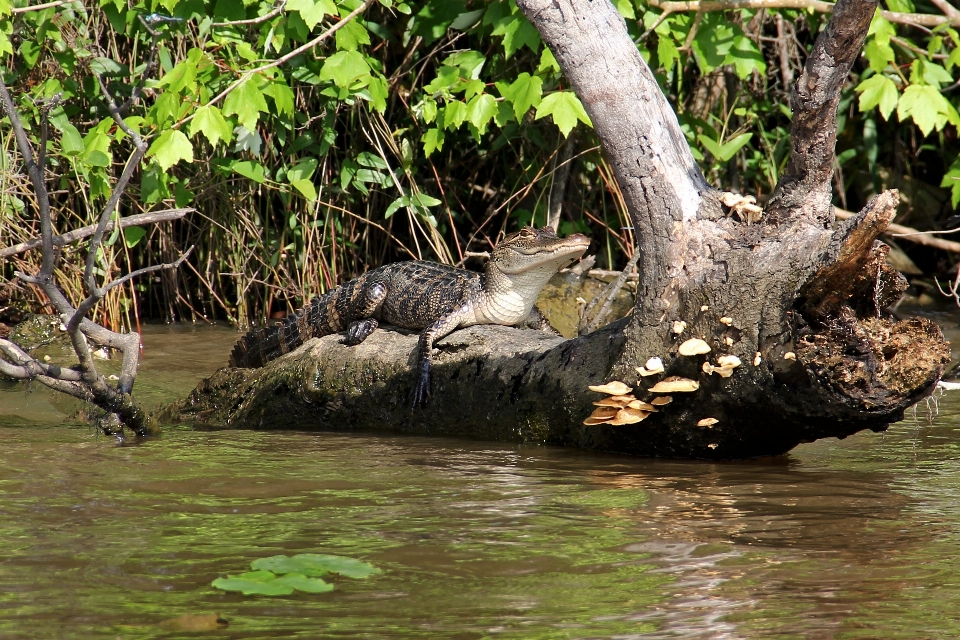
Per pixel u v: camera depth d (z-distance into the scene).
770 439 8.05
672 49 13.86
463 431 9.60
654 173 7.79
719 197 7.84
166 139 11.38
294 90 15.84
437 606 4.91
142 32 14.91
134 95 8.25
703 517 6.48
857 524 6.32
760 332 7.38
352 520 6.36
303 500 6.87
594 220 17.20
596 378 8.58
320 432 9.99
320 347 10.62
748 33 17.42
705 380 7.76
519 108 12.58
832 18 6.88
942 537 6.02
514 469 7.97
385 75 16.52
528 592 5.11
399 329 11.12
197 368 13.45
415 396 9.80
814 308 7.17
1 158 14.64
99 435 9.54
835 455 8.53
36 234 15.66
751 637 4.54
